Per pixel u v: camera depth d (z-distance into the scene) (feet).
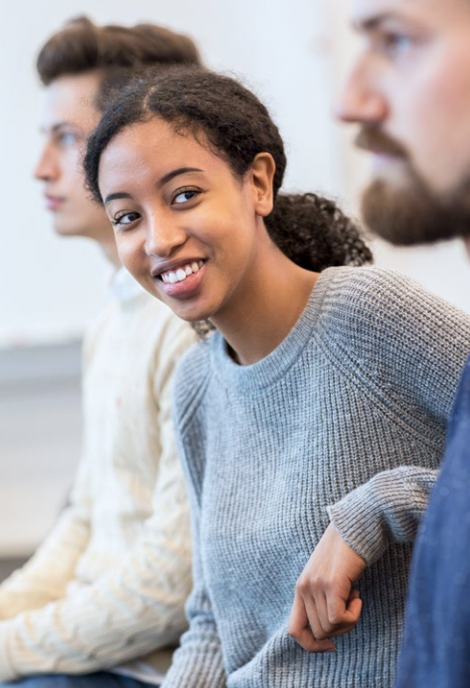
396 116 5.18
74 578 5.06
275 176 3.18
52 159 4.85
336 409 3.09
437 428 3.06
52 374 7.47
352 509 2.89
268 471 3.27
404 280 3.06
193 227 2.88
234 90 3.09
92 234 4.88
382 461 3.05
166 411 4.26
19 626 4.36
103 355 4.82
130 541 4.56
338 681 3.16
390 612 3.10
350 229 3.71
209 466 3.51
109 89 3.87
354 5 5.16
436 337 2.94
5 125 7.30
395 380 3.03
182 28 6.98
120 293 4.65
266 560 3.22
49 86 4.86
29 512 7.61
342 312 3.07
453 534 2.10
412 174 5.23
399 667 2.30
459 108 4.93
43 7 7.14
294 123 6.76
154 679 4.22
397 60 5.10
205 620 3.74
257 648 3.41
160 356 4.33
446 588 2.07
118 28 4.85
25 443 7.55
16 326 7.45
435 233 5.28
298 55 6.73
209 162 2.91
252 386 3.27
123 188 2.91
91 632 4.19
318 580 2.86
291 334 3.16
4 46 7.22
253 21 6.84
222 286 2.96
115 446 4.55
